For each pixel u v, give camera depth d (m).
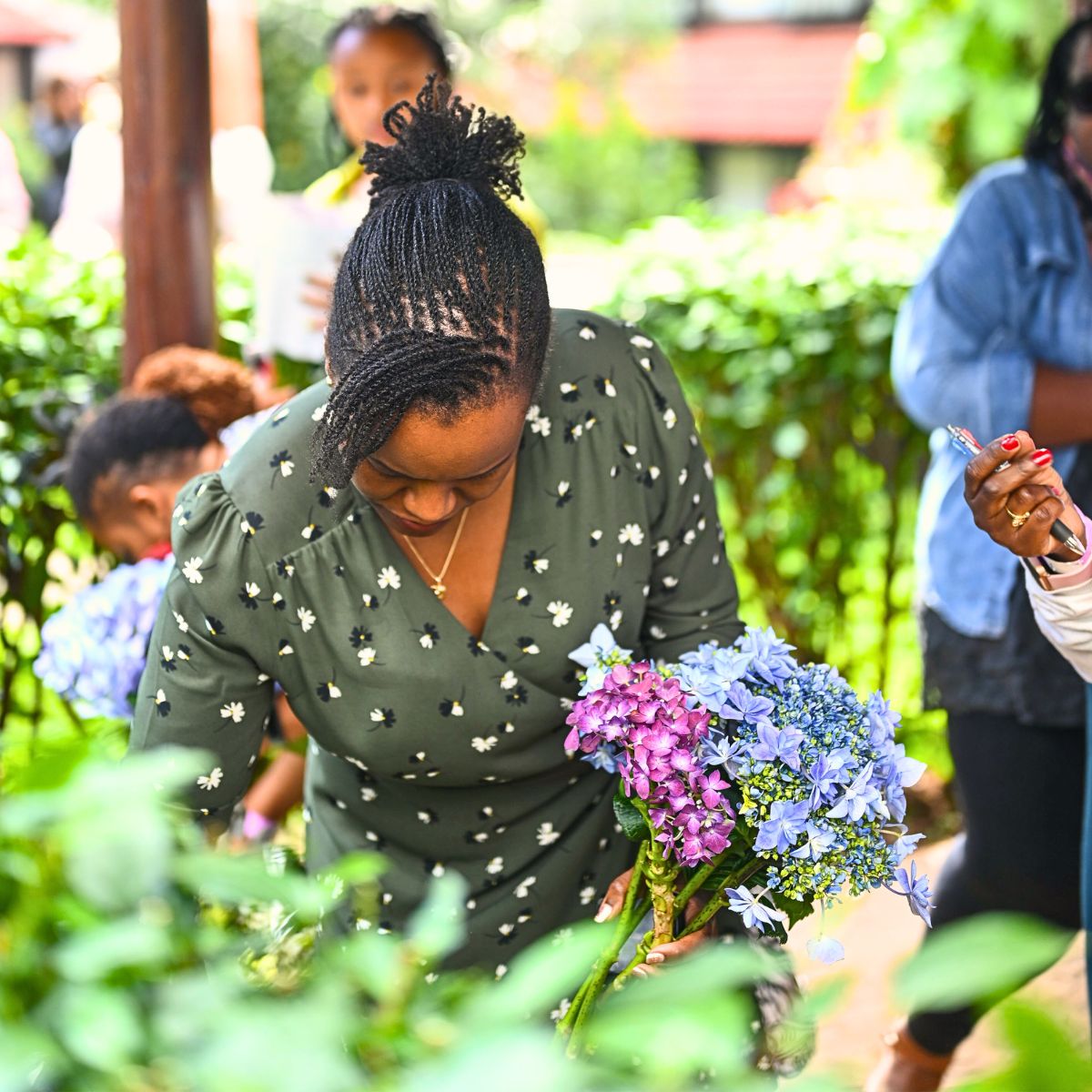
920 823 4.14
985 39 6.80
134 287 3.09
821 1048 2.87
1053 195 2.60
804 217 4.94
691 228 4.51
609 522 1.84
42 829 0.84
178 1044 0.73
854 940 3.26
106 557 3.55
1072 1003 3.05
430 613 1.77
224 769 1.85
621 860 2.03
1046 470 1.79
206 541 1.75
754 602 4.34
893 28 7.01
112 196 6.41
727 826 1.59
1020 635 2.48
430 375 1.47
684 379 4.07
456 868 1.97
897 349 2.69
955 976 0.65
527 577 1.80
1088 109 2.52
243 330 3.88
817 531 4.14
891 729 1.64
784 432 4.02
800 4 18.52
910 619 4.32
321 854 2.04
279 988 0.93
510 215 1.60
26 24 16.89
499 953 1.98
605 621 1.85
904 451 4.04
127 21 3.02
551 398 1.82
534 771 1.89
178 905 0.95
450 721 1.81
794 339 3.95
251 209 4.08
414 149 1.66
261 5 12.33
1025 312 2.59
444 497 1.57
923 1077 2.62
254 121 5.57
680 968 0.70
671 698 1.61
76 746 0.84
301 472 1.75
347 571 1.76
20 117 12.36
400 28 3.51
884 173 7.27
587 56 17.58
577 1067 0.69
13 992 0.81
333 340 1.60
